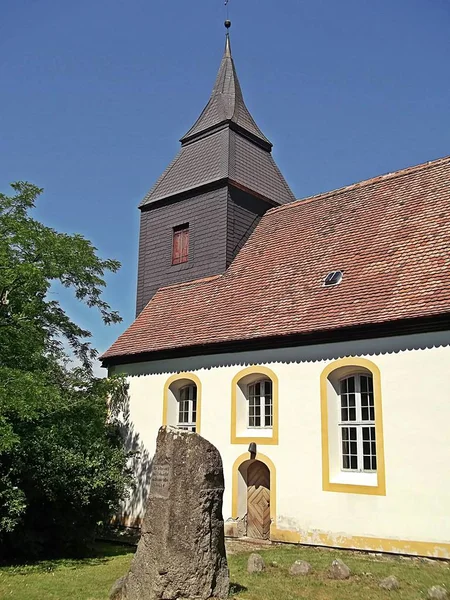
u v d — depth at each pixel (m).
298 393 14.42
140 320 20.22
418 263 14.23
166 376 17.78
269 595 8.88
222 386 16.16
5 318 13.59
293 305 15.63
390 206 17.14
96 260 15.62
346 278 15.35
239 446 15.34
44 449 12.84
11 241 13.60
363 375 13.85
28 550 12.73
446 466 11.82
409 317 12.66
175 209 21.89
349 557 12.05
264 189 21.77
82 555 13.56
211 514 8.65
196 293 19.48
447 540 11.51
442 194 16.17
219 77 23.61
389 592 9.15
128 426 18.48
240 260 19.61
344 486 13.14
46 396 12.06
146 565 8.42
